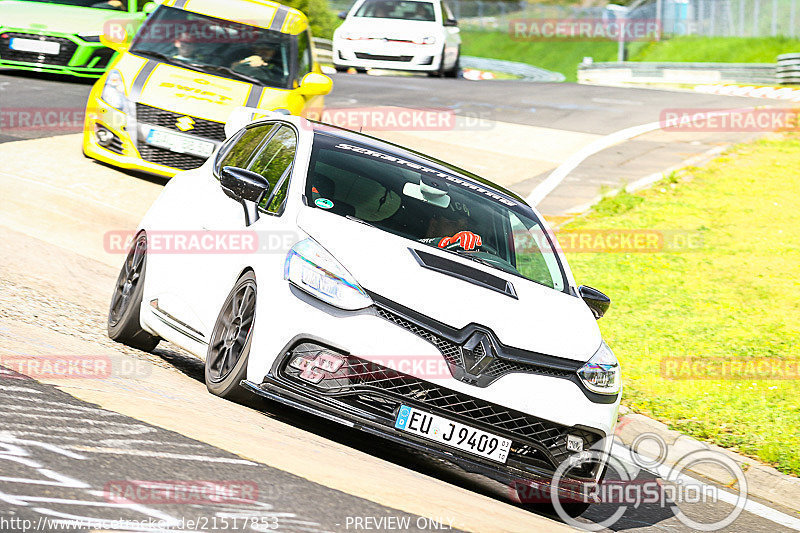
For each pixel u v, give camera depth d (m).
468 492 9.98
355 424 9.75
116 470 7.41
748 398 16.78
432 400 9.76
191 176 13.95
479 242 11.81
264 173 12.40
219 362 11.05
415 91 41.97
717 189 29.72
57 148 24.69
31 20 31.03
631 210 27.64
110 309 13.96
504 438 9.91
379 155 12.73
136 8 33.38
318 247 10.43
